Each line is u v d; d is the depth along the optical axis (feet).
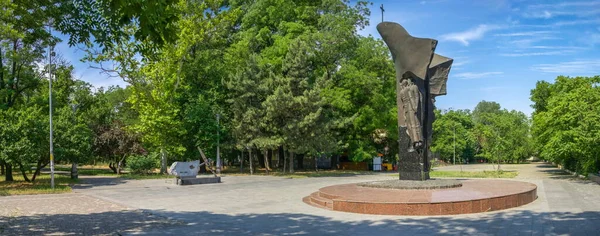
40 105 110.32
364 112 134.31
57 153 92.17
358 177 110.22
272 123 115.96
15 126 82.07
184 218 44.98
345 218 42.93
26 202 61.41
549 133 98.84
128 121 137.49
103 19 36.81
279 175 120.37
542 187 72.79
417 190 52.95
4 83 103.19
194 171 95.40
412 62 58.39
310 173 130.11
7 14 54.75
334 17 129.80
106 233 36.65
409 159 60.39
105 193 74.13
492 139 125.70
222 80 120.98
